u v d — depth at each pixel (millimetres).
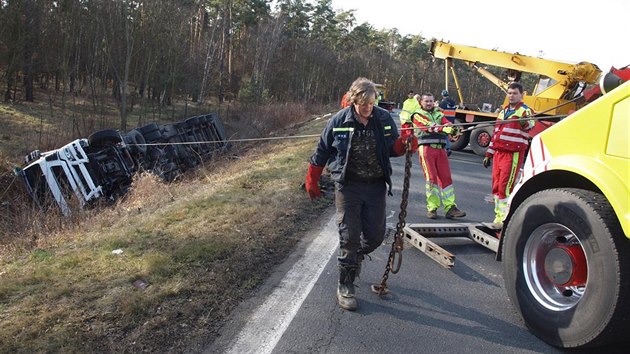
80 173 11266
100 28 27750
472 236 5676
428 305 4207
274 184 8031
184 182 12305
